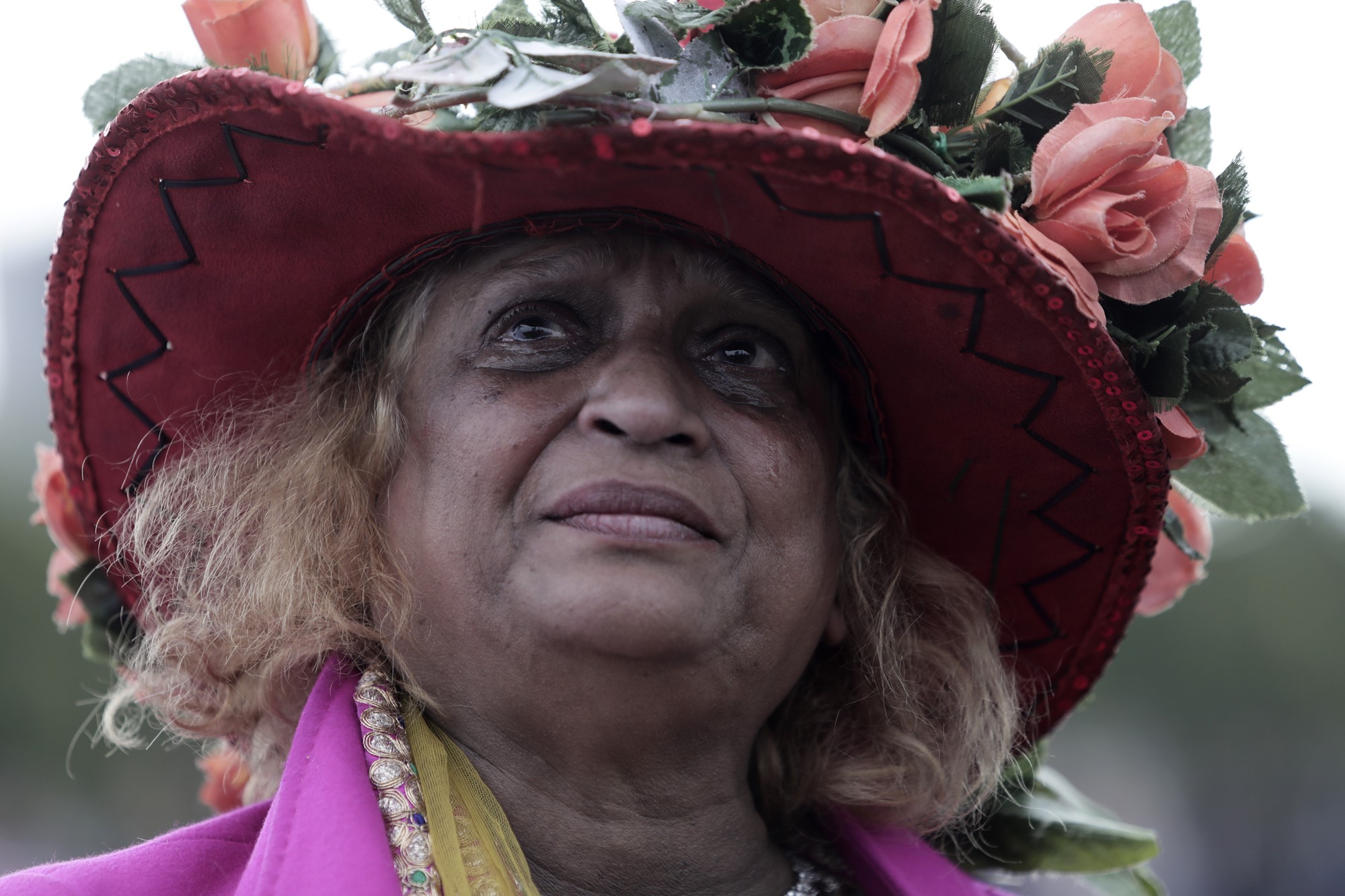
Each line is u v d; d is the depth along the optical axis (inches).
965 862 73.3
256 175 52.8
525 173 47.8
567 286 54.7
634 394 51.9
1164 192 55.1
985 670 68.4
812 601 56.8
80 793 281.1
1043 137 55.8
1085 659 70.6
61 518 68.5
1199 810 399.5
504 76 44.1
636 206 52.5
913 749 67.6
